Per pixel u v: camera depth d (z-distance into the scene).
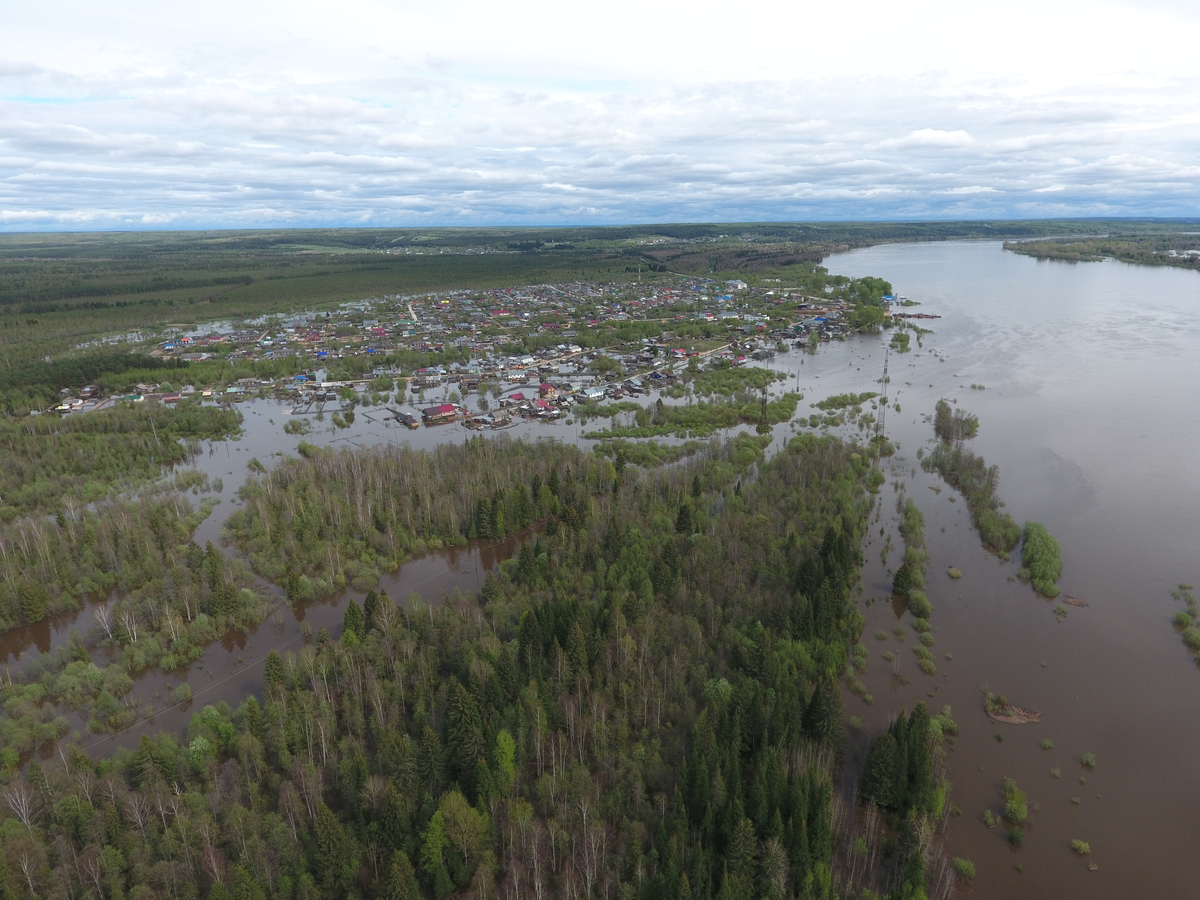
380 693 117.38
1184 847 97.81
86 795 97.38
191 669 140.00
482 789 99.12
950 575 165.12
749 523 175.88
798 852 87.75
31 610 153.62
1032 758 113.38
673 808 97.00
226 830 94.50
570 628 126.00
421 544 182.12
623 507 187.38
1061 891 91.94
